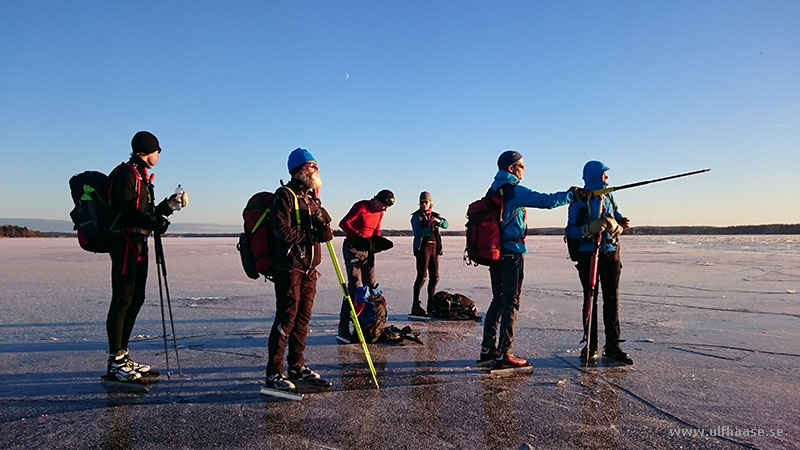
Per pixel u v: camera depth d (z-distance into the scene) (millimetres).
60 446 2734
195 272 13953
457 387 3775
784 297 8234
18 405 3377
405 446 2730
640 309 7148
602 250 4367
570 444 2760
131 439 2824
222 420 3109
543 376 4047
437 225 7008
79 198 3754
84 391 3674
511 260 4172
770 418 3123
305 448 2709
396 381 3939
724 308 7199
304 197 3742
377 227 5688
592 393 3607
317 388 3730
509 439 2824
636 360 4508
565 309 7164
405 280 11539
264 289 9898
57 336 5562
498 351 4359
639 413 3217
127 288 3807
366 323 5281
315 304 7973
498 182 4211
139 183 3764
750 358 4539
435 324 6453
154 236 3947
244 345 5156
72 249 30438
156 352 4871
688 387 3730
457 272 13859
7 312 7133
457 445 2744
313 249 3746
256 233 3676
